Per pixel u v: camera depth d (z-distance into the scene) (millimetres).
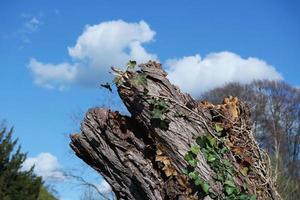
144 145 5996
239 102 6504
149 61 6145
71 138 6340
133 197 6051
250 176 6098
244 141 6285
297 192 18672
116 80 6027
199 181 5695
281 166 17266
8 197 22047
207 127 5984
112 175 6133
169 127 5863
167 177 5840
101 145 6098
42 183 24203
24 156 23547
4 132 23703
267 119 28594
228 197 5746
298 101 30906
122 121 6098
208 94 29656
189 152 5781
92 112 6180
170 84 6055
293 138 29438
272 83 30375
